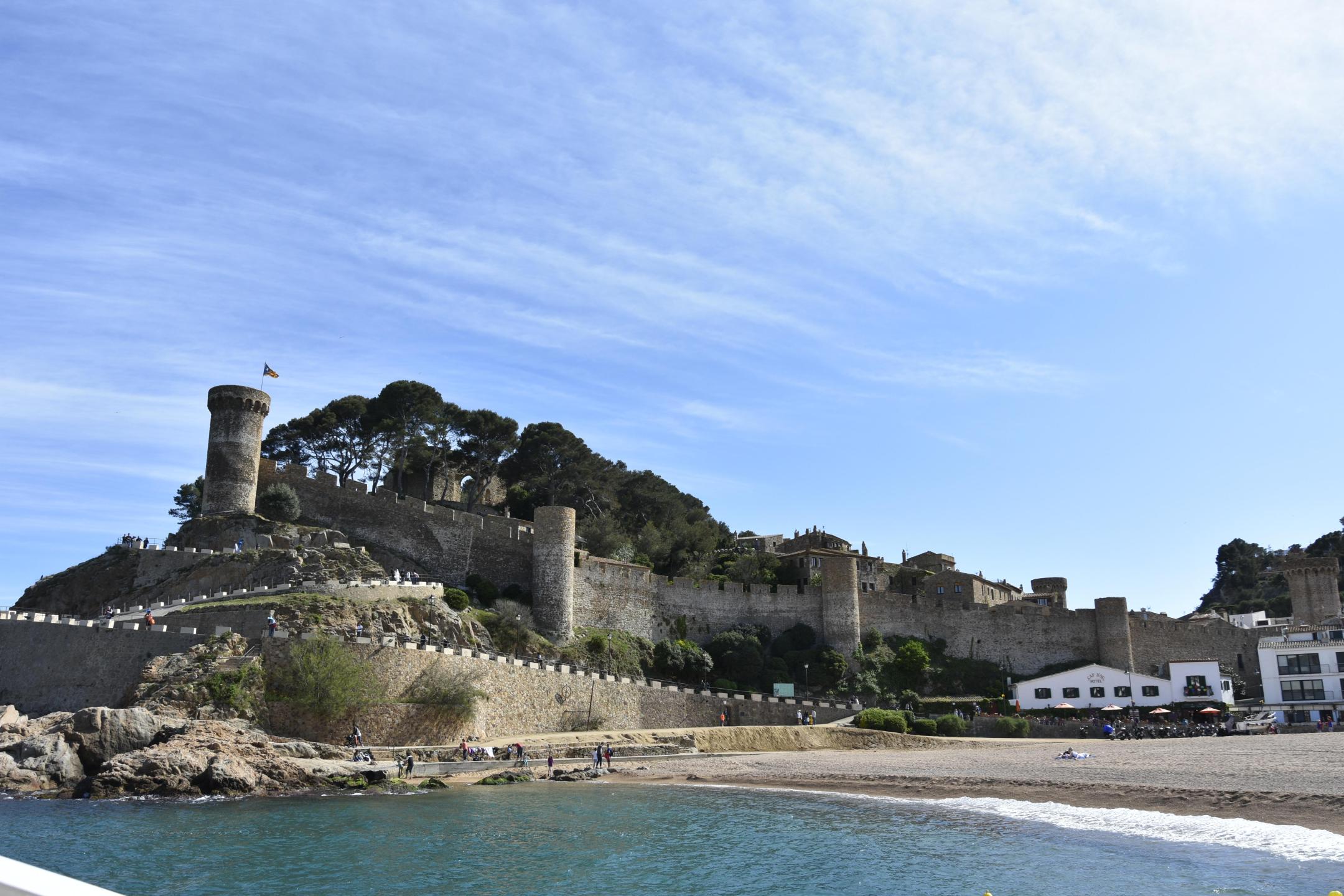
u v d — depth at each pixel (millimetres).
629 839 43594
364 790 55469
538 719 76312
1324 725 88938
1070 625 121250
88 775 52844
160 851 39625
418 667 66875
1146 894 32031
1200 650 122812
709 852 41031
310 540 92562
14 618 66812
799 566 132000
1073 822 45906
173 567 86562
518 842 42812
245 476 96188
